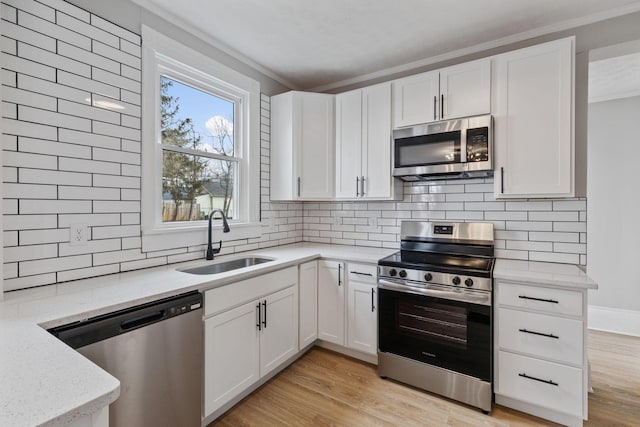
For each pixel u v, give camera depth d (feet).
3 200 4.54
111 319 4.11
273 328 7.02
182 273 5.95
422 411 6.21
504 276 6.04
